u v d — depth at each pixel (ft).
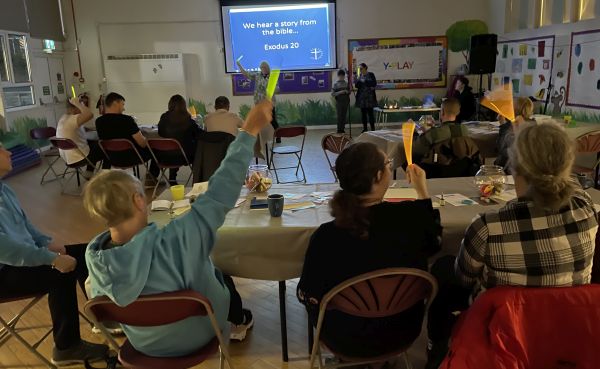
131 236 4.66
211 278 5.08
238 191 4.91
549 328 3.97
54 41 27.96
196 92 30.48
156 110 29.91
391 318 5.08
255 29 29.43
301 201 7.14
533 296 3.99
